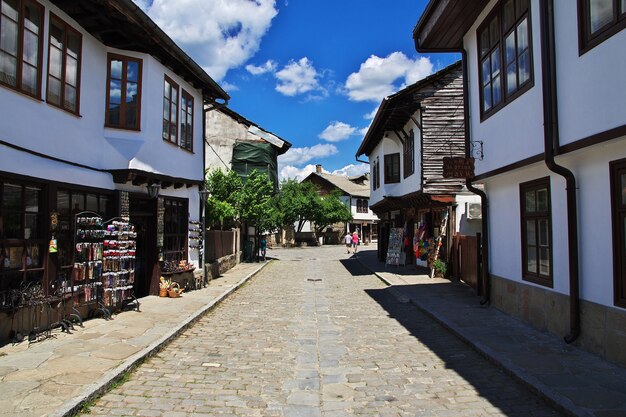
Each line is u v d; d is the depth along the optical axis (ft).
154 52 36.55
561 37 22.29
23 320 24.44
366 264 79.66
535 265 28.02
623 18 18.11
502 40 29.71
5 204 23.61
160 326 28.40
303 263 90.12
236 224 79.36
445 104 55.52
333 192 182.29
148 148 35.76
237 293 47.34
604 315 20.79
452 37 36.55
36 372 18.83
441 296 41.52
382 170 76.23
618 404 15.76
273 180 96.07
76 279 28.68
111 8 28.07
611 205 20.21
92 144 31.96
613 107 18.65
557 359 21.08
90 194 31.14
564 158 23.29
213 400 17.29
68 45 29.32
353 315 35.50
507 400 17.17
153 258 39.60
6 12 23.86
